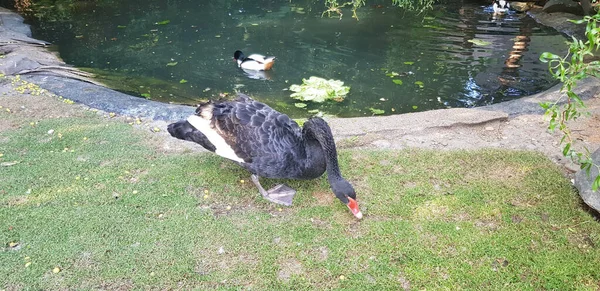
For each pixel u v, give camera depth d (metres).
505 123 2.29
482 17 4.36
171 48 3.78
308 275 1.39
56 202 1.69
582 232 1.54
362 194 1.75
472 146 2.08
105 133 2.20
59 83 2.76
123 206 1.68
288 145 1.63
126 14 4.67
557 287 1.33
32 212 1.63
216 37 4.02
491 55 3.47
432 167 1.91
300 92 2.91
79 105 2.50
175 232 1.55
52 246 1.48
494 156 1.97
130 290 1.34
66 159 1.97
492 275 1.38
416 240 1.51
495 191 1.75
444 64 3.33
